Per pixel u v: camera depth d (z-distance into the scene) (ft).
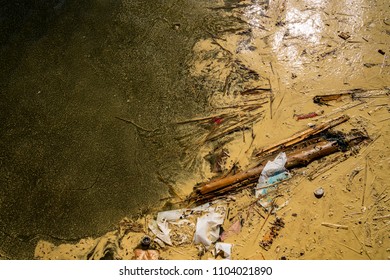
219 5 9.43
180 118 8.33
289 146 8.00
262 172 7.82
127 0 9.45
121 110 8.42
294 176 7.79
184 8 9.39
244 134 8.15
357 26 9.09
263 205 7.63
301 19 9.22
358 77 8.57
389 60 8.71
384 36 8.96
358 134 8.04
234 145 8.07
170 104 8.45
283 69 8.71
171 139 8.17
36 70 8.80
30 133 8.30
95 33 9.13
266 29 9.14
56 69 8.80
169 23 9.23
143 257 7.40
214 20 9.26
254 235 7.45
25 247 7.54
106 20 9.25
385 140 7.98
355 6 9.31
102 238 7.56
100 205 7.75
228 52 8.90
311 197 7.64
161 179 7.89
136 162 8.02
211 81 8.63
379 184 7.68
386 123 8.12
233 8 9.38
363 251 7.29
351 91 8.43
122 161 8.03
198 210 7.64
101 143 8.17
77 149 8.14
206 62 8.82
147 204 7.73
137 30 9.15
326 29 9.09
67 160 8.07
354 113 8.24
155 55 8.90
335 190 7.66
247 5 9.40
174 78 8.68
